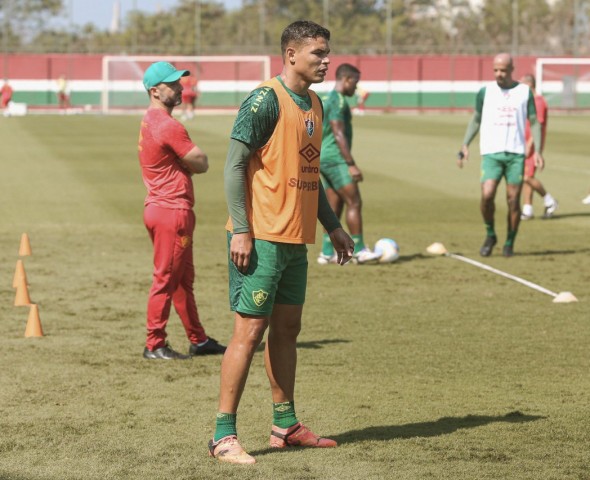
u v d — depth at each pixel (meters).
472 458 10.81
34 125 82.06
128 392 13.66
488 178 25.20
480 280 22.38
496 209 35.19
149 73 15.30
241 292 10.66
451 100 112.62
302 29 10.46
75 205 35.22
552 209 32.75
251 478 10.23
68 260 24.81
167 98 15.35
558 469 10.47
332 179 24.20
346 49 117.69
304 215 10.68
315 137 10.70
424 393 13.53
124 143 63.19
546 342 16.61
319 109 10.82
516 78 111.81
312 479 10.19
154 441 11.50
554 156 54.91
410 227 30.83
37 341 16.67
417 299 20.28
